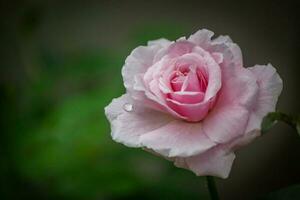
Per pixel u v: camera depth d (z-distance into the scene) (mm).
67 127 661
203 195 655
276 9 929
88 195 644
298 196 432
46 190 667
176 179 650
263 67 404
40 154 664
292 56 928
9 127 688
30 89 729
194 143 386
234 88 393
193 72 394
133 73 413
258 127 384
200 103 386
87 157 655
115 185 642
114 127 405
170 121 403
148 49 422
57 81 724
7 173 674
